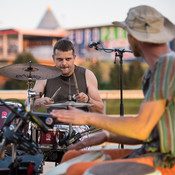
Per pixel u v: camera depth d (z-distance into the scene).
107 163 1.80
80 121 1.92
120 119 1.84
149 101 1.79
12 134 2.16
